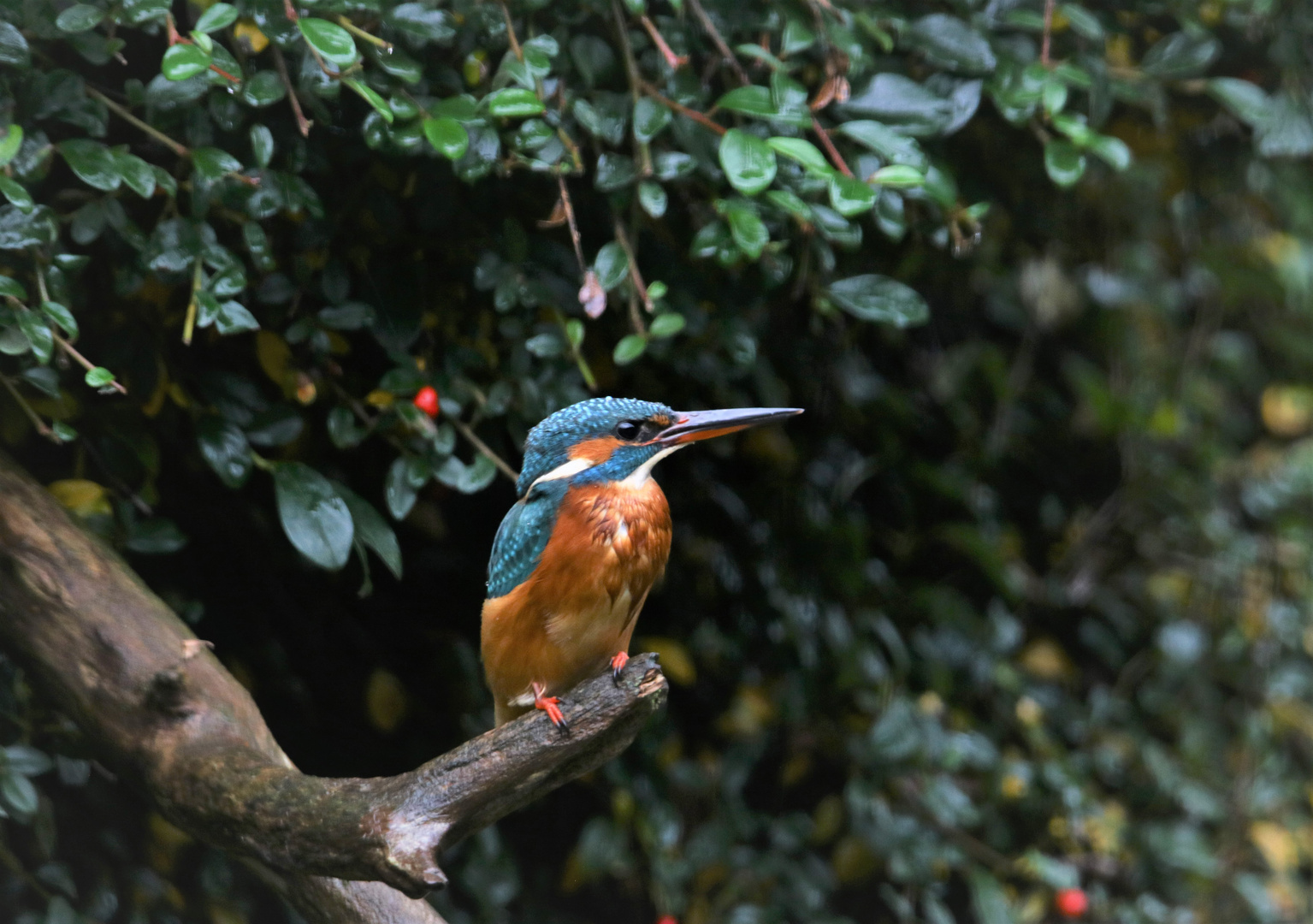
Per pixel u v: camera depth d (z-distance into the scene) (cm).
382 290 587
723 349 686
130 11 444
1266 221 963
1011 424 924
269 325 589
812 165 488
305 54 481
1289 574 1013
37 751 557
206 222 525
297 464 542
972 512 897
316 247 575
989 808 852
